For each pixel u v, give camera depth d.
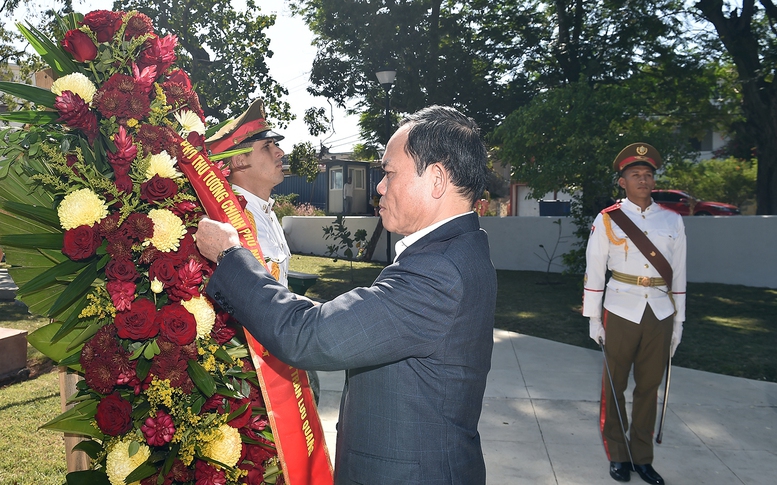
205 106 13.64
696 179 20.80
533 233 12.97
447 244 1.52
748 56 12.60
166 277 1.63
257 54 14.22
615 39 13.23
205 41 13.80
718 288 10.63
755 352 6.41
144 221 1.65
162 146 1.74
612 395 3.65
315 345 1.38
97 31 1.78
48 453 3.67
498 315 8.29
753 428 4.36
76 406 1.86
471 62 14.62
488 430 4.33
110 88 1.73
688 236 11.40
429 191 1.56
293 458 1.77
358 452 1.52
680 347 6.64
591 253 3.67
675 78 12.84
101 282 1.74
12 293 8.66
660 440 4.00
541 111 10.00
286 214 21.23
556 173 9.65
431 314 1.43
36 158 1.72
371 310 1.41
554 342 6.86
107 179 1.70
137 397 1.79
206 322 1.70
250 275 1.49
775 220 10.77
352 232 15.77
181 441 1.75
